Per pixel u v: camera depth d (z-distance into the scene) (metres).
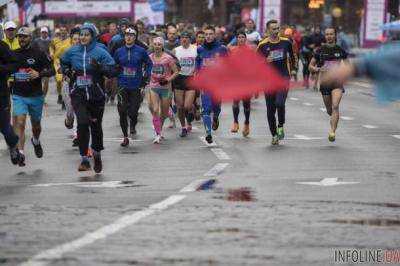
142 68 39.88
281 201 23.84
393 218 21.19
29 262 16.31
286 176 29.12
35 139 33.59
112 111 57.09
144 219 20.97
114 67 29.86
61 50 60.62
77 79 29.84
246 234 19.05
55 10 133.00
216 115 44.09
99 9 132.62
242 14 127.31
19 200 24.41
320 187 26.62
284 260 16.48
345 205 23.19
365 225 20.19
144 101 66.19
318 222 20.59
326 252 17.22
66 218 21.23
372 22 116.81
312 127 47.38
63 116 54.00
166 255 16.92
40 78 32.69
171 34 51.62
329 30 40.62
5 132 29.53
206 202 23.64
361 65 10.59
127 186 27.12
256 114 55.25
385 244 18.02
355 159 33.81
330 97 40.25
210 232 19.27
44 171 31.25
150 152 36.59
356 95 75.19
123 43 48.03
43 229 19.77
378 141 40.59
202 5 178.00
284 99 38.59
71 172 30.91
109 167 32.09
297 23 163.25
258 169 31.03
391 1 115.69
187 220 20.81
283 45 37.75
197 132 45.19
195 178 28.83
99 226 20.06
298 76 101.38
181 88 42.59
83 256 16.84
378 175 29.31
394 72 10.49
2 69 28.77
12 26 43.03
